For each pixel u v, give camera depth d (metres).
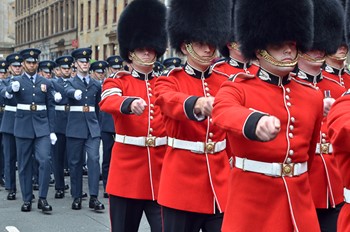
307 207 5.82
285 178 5.66
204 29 7.25
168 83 7.22
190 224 7.21
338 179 7.82
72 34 69.31
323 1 8.03
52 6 78.75
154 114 8.51
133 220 8.58
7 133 14.31
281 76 5.77
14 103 14.35
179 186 7.11
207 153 7.11
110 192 8.55
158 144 8.46
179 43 7.47
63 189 14.59
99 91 13.76
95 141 13.23
